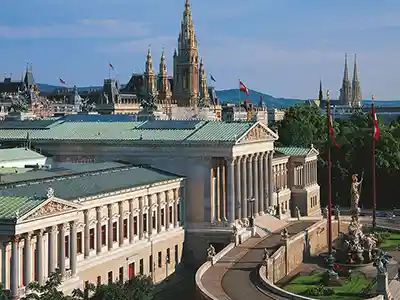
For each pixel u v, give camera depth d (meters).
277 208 186.12
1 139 168.12
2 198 99.62
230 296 108.25
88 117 183.75
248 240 150.38
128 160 159.00
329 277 127.69
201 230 151.75
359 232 144.38
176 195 149.25
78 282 106.38
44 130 172.75
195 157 153.25
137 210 132.88
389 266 140.62
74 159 163.75
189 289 133.25
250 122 164.38
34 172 130.12
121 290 86.44
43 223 98.19
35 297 80.12
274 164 195.75
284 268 135.12
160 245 140.25
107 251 122.56
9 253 95.25
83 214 115.25
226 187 154.50
